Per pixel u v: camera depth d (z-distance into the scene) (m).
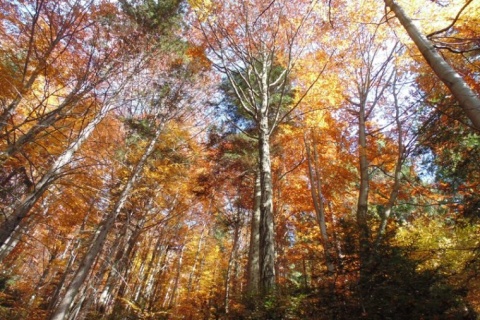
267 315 5.74
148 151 10.66
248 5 9.83
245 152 12.05
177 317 16.12
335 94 10.56
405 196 11.40
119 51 8.10
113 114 10.37
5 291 16.34
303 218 16.09
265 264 6.46
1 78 6.87
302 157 13.60
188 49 10.19
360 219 6.69
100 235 9.62
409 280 5.18
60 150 8.46
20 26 7.72
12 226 6.22
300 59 10.52
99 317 12.77
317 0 8.58
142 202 13.40
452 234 9.90
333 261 5.89
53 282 17.95
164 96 11.22
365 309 5.02
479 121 2.87
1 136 6.13
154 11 9.60
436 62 3.61
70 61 7.46
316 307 5.52
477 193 8.15
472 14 6.46
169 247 20.39
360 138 10.44
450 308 5.36
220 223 17.88
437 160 9.99
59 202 10.35
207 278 21.31
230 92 12.83
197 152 12.84
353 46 10.41
